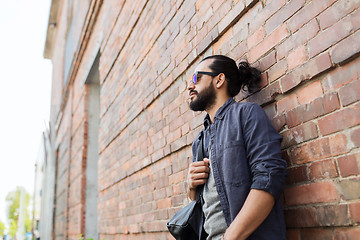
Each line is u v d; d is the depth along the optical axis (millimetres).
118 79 4469
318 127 1390
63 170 9805
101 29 5824
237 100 1982
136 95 3674
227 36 2117
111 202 4395
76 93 8570
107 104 4992
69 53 10375
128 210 3682
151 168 3156
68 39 11273
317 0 1441
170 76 2848
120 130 4176
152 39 3326
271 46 1707
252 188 1261
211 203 1550
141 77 3564
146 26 3527
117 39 4625
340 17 1316
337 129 1297
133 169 3600
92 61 6359
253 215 1216
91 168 6824
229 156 1417
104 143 5016
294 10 1569
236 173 1377
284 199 1532
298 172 1468
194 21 2525
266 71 1727
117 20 4707
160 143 2963
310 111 1438
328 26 1370
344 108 1277
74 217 7168
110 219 4371
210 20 2301
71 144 8664
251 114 1443
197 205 1680
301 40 1509
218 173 1475
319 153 1368
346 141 1254
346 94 1274
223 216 1481
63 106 10836
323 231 1323
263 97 1734
